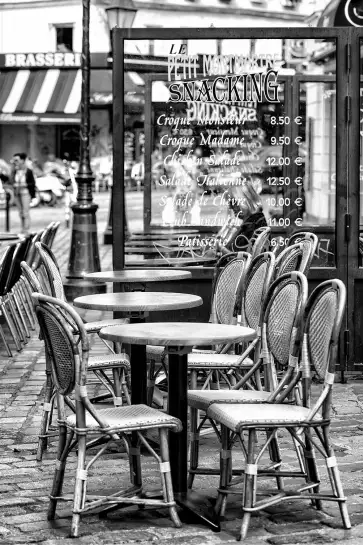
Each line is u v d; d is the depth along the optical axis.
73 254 16.59
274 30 10.96
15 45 46.75
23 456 7.95
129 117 12.23
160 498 6.71
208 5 33.84
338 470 7.01
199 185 11.34
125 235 11.05
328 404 6.29
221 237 11.21
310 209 11.56
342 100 10.91
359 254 10.95
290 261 8.52
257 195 11.43
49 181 39.25
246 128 11.50
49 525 6.38
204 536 6.18
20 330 13.26
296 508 6.68
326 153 13.90
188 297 8.04
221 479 6.49
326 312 6.36
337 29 10.88
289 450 8.09
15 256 12.72
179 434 6.71
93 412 6.14
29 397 10.02
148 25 37.81
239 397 6.95
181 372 6.68
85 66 16.73
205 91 11.39
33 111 43.44
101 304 7.55
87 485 7.17
